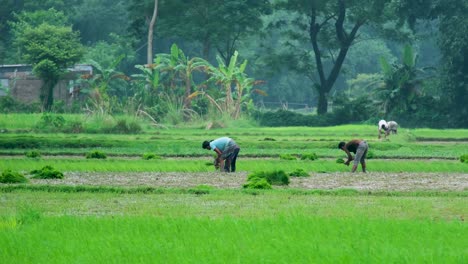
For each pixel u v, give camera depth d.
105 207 55.50
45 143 126.06
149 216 49.41
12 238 40.75
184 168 88.50
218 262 35.06
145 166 90.19
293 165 92.81
